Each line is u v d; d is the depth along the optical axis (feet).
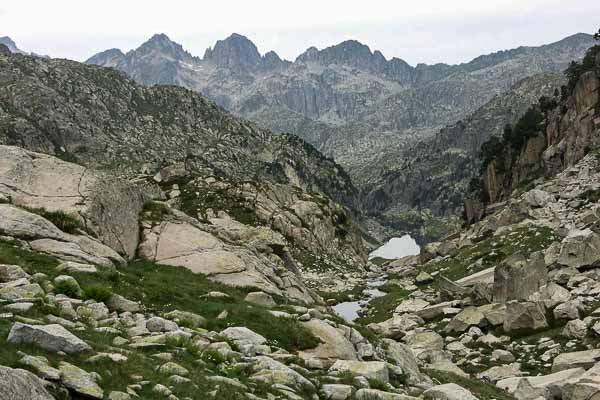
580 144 389.80
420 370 105.19
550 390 97.86
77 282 80.33
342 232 391.86
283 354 76.28
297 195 393.09
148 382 49.32
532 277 172.76
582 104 411.13
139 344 61.82
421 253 338.75
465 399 71.51
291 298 127.34
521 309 152.87
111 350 54.95
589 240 176.24
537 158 467.52
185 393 49.90
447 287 204.13
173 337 66.08
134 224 130.62
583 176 313.53
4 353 44.93
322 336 88.28
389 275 324.39
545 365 123.13
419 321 188.14
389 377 81.56
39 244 94.12
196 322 81.97
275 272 149.07
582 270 173.88
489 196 510.17
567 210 267.59
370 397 63.87
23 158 119.85
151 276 107.34
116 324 69.46
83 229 109.70
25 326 48.85
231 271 125.59
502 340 148.05
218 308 91.25
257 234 189.88
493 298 180.14
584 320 137.39
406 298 230.48
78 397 43.57
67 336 51.08
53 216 106.93
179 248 130.82
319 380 68.44
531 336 146.30
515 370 123.03
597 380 92.53
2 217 95.81
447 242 330.54
